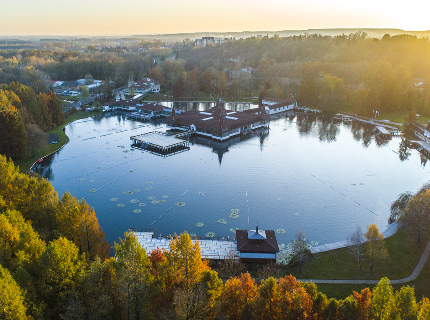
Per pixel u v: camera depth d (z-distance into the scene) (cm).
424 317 4406
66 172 13150
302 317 4359
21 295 4147
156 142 16425
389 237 8325
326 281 6706
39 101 17712
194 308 4306
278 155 15325
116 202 10775
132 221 9638
